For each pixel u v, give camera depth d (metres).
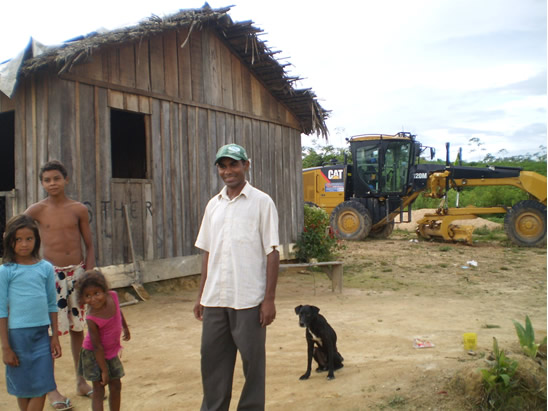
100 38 6.97
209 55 9.42
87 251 4.36
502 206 15.93
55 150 6.94
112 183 7.65
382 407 3.72
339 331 6.12
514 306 7.72
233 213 3.30
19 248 3.28
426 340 5.63
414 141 17.14
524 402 3.58
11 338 3.24
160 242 8.43
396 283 9.93
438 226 16.61
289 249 11.34
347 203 17.30
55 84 6.93
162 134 8.50
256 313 3.22
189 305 7.64
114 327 3.58
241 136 10.12
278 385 4.33
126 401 4.11
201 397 4.14
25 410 3.41
